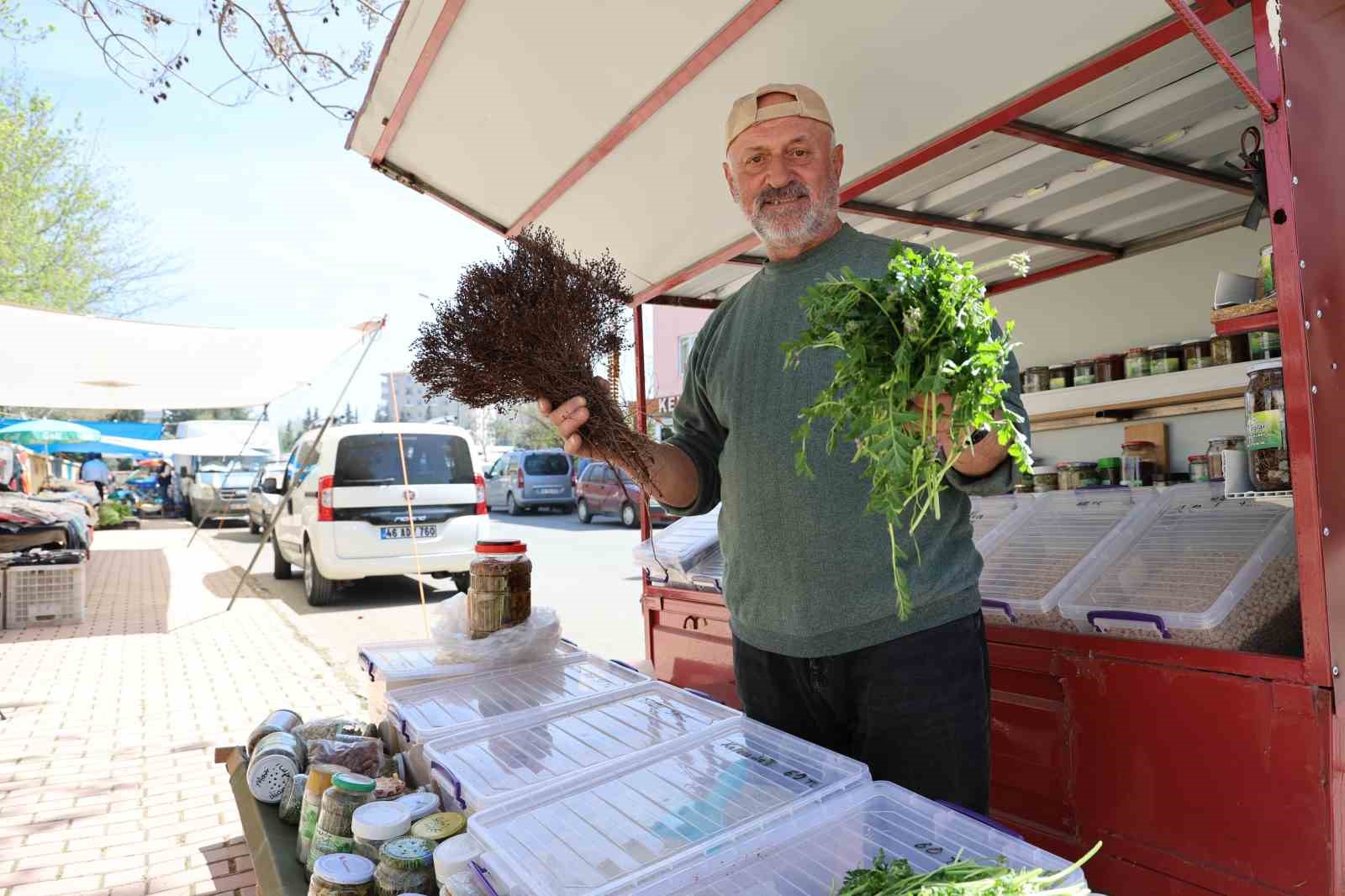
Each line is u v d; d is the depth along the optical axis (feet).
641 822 4.39
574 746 5.62
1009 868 3.54
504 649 7.64
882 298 4.10
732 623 6.89
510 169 10.41
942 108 8.04
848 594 5.91
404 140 10.18
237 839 11.50
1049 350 14.34
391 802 5.47
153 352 30.22
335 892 4.90
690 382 7.67
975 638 5.99
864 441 4.28
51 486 71.61
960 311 3.87
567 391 6.15
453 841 4.55
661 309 47.98
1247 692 5.82
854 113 8.41
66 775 13.79
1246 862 5.86
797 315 6.39
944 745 5.77
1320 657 5.39
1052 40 6.80
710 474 7.44
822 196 6.45
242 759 8.60
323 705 17.52
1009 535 9.74
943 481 5.80
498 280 6.09
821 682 6.10
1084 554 8.26
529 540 49.83
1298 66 5.51
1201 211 11.60
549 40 7.88
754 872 3.95
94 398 41.34
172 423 105.70
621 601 30.30
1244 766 5.85
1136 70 7.58
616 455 6.42
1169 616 6.39
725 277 14.65
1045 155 9.47
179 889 10.23
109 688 18.97
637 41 7.72
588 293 6.31
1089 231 12.49
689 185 10.29
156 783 13.47
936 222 11.73
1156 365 12.33
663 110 8.57
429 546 28.76
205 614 28.43
